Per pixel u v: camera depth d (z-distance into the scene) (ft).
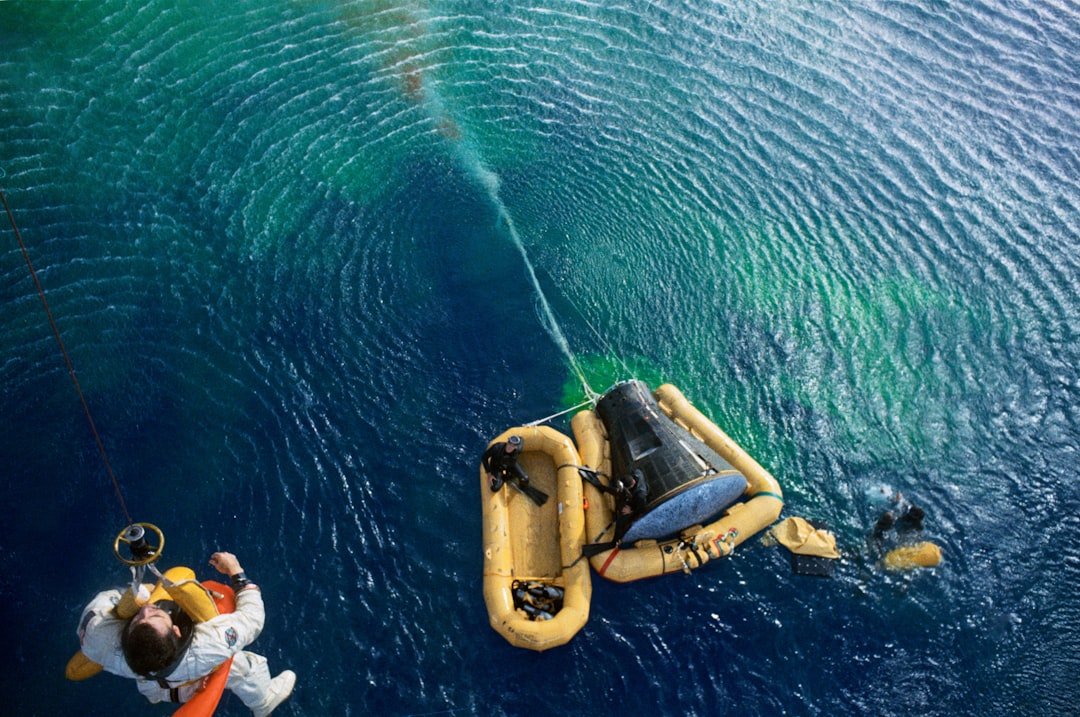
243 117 67.56
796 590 44.70
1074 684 42.04
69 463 47.65
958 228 63.93
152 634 28.19
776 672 41.98
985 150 69.46
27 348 52.29
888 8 81.41
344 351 54.44
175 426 49.96
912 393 54.39
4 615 41.70
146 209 60.64
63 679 39.96
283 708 39.78
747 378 54.90
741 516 46.03
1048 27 80.69
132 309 55.11
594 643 42.45
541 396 53.26
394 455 49.75
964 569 45.96
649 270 60.23
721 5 80.38
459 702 40.63
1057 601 45.01
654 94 72.59
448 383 53.42
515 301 57.93
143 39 71.97
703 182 65.98
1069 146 70.13
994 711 41.14
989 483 50.19
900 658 42.63
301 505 47.21
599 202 64.08
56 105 66.03
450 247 60.54
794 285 59.82
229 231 60.13
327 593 43.91
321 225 61.05
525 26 77.97
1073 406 54.24
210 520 46.19
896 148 69.31
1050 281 61.00
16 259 56.54
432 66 73.51
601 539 44.65
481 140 67.87
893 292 59.88
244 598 33.73
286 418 50.88
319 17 76.48
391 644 42.32
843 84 74.08
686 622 43.37
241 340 54.44
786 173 67.05
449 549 45.93
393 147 66.54
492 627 42.29
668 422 48.32
